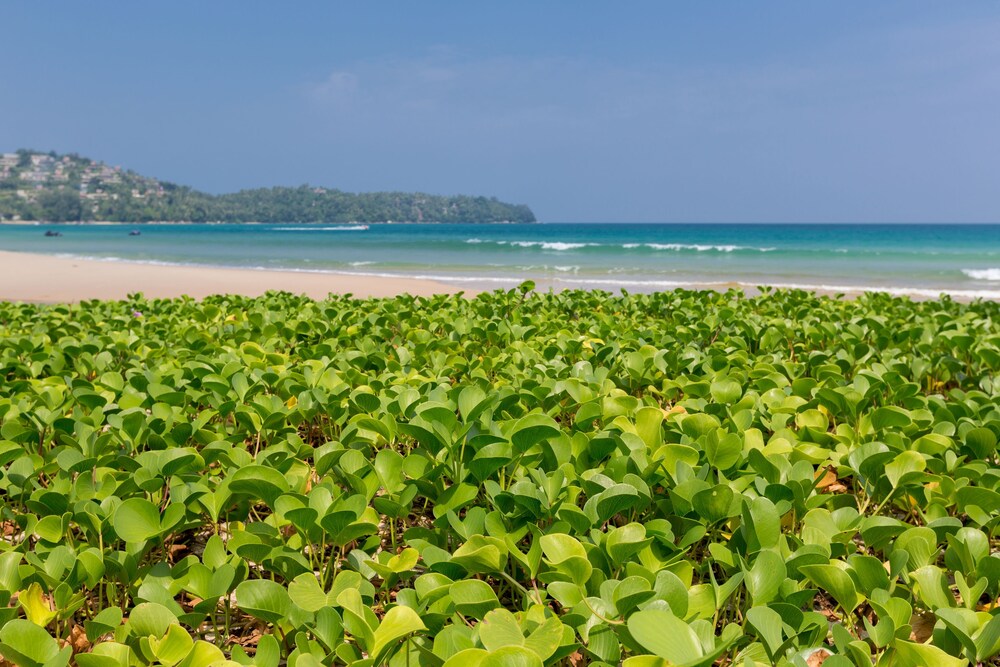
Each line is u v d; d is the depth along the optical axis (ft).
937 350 19.45
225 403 12.23
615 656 5.92
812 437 11.39
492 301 28.45
